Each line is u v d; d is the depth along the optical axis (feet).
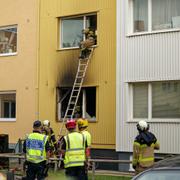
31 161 45.80
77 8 74.43
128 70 66.49
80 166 42.42
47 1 78.13
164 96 64.44
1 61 83.61
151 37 64.95
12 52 83.20
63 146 42.96
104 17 71.00
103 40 70.85
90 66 71.72
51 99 76.59
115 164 67.56
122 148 66.44
